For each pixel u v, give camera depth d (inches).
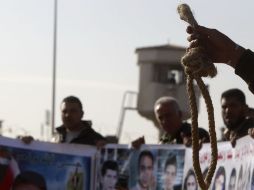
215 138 146.5
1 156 364.2
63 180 371.6
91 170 372.8
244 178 295.3
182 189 348.8
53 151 370.9
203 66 142.9
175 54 1203.9
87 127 380.5
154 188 360.2
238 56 141.8
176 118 352.8
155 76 1206.9
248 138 293.0
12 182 365.4
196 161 146.3
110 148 372.8
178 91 1190.3
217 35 142.7
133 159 366.6
